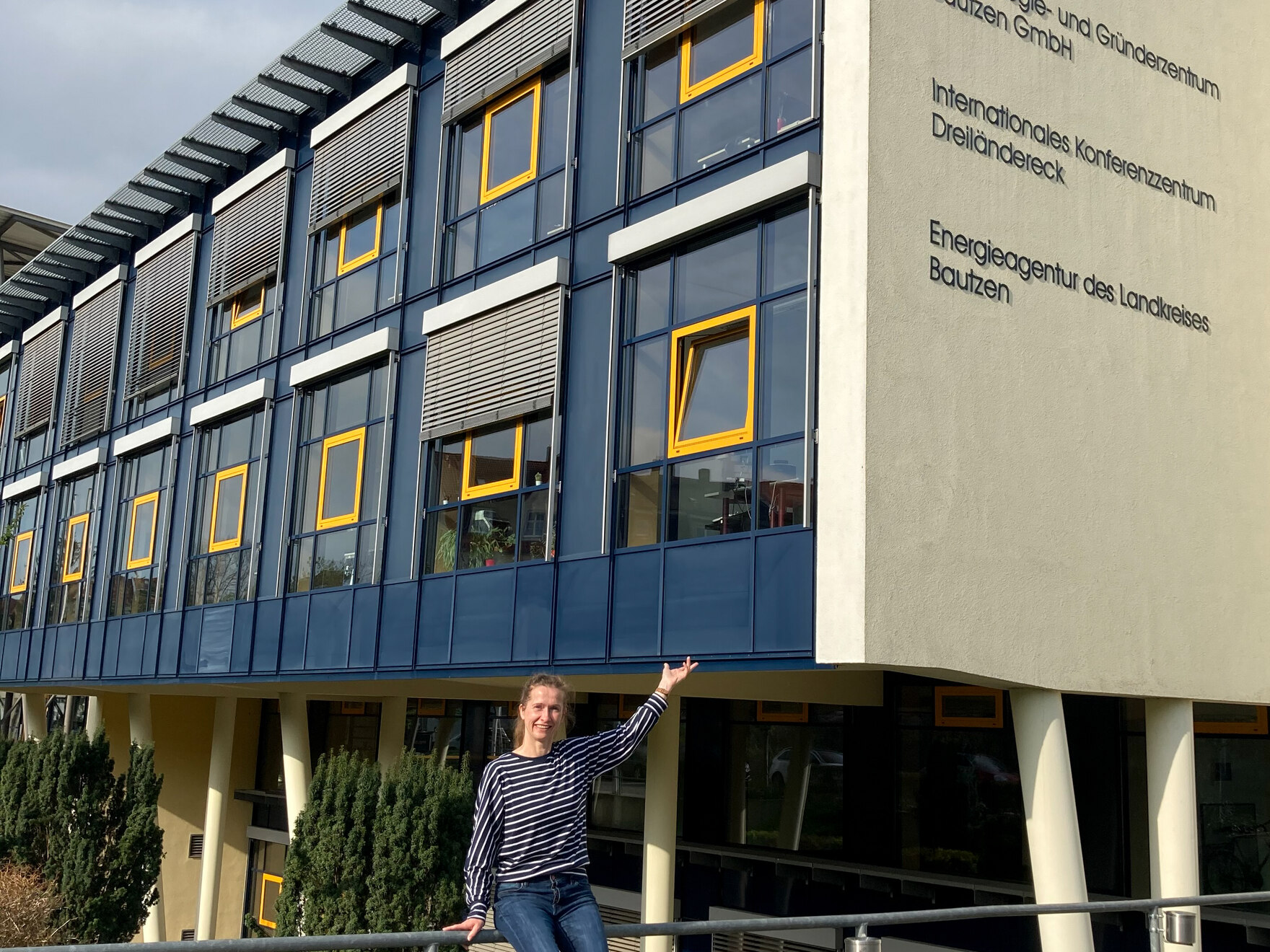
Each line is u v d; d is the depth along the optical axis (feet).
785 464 34.24
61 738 52.29
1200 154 42.19
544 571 41.91
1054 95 37.96
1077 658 35.35
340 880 40.24
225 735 70.13
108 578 75.05
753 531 34.78
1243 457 41.22
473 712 68.33
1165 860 37.65
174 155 68.49
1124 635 36.73
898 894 46.14
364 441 53.36
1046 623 34.81
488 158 49.03
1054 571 35.32
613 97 42.86
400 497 50.19
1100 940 42.24
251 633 58.49
